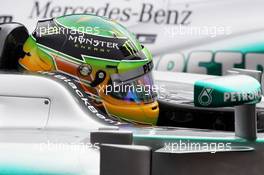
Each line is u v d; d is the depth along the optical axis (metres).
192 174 5.48
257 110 7.32
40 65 6.48
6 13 15.20
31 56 6.53
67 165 5.34
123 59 6.42
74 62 6.37
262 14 14.95
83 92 6.26
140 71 6.53
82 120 5.96
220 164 5.52
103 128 5.69
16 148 5.45
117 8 15.23
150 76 6.68
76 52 6.37
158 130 6.13
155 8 15.24
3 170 5.34
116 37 6.46
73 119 5.96
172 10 15.22
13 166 5.35
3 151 5.43
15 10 15.18
